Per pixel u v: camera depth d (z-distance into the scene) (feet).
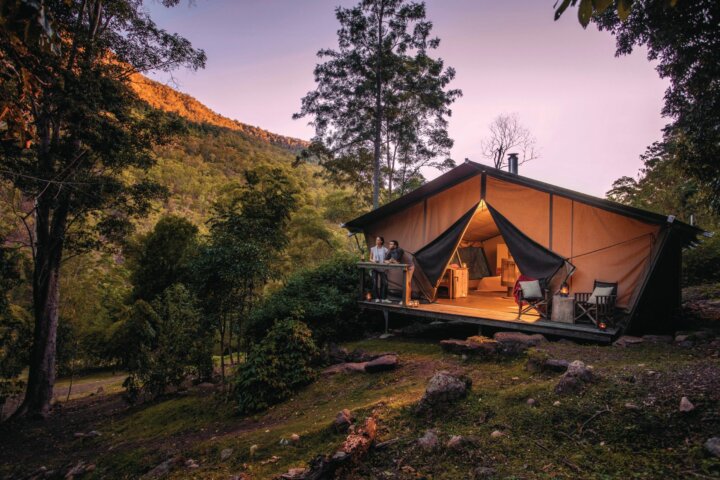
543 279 26.35
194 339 32.37
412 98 76.84
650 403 12.28
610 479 9.46
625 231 24.36
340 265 39.29
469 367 20.66
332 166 78.64
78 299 65.92
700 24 34.09
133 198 39.81
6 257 39.06
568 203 26.30
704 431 10.56
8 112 9.82
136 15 37.70
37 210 35.42
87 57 33.27
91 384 57.26
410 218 35.12
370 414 15.64
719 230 52.42
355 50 71.67
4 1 6.36
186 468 15.39
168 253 60.13
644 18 37.42
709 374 13.52
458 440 11.93
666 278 27.45
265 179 69.92
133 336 53.06
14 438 28.96
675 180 67.41
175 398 30.27
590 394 13.46
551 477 9.86
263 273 27.17
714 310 31.68
